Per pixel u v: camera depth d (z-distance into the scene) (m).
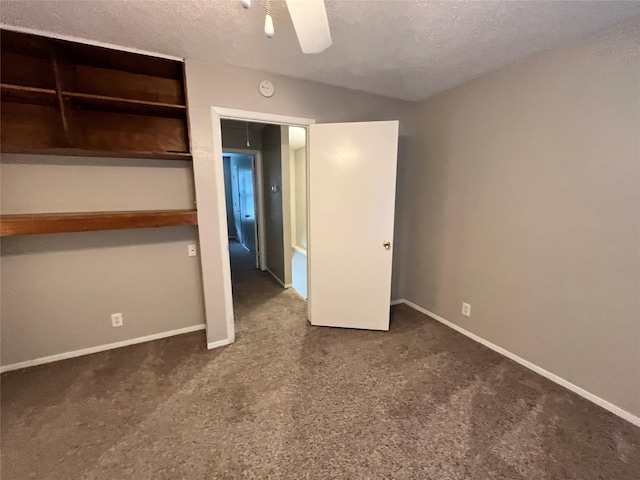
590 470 1.36
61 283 2.16
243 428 1.59
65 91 1.76
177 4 1.40
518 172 2.08
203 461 1.40
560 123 1.82
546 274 1.97
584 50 1.68
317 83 2.45
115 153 1.97
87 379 1.99
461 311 2.65
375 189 2.55
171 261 2.54
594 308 1.75
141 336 2.50
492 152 2.25
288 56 1.96
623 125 1.56
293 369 2.12
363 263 2.66
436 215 2.83
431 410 1.73
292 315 3.09
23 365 2.11
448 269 2.75
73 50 1.82
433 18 1.50
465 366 2.16
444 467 1.37
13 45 1.74
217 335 2.42
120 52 1.87
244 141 4.46
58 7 1.43
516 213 2.12
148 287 2.47
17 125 1.87
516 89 2.05
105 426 1.60
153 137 2.25
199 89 2.05
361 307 2.73
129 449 1.46
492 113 2.23
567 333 1.88
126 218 1.96
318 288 2.76
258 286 4.06
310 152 2.55
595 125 1.67
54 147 1.80
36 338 2.13
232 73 2.12
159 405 1.76
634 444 1.49
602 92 1.62
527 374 2.06
